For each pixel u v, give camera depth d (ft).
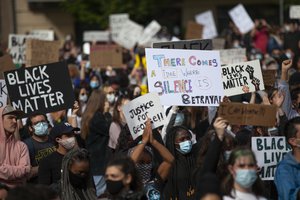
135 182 25.85
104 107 44.60
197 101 35.19
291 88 41.34
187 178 31.58
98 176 43.60
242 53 57.72
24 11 132.87
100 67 65.82
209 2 140.15
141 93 54.44
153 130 33.19
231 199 25.43
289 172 29.14
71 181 29.12
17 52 60.80
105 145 43.55
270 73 42.06
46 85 37.29
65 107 37.42
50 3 132.67
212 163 27.37
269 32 89.97
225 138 29.25
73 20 134.72
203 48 39.91
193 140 35.55
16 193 22.41
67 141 31.78
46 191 22.76
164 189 31.50
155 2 128.06
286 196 28.73
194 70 35.32
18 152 32.53
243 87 39.06
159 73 35.06
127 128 35.09
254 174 25.11
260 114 30.45
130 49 86.38
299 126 29.30
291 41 68.44
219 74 35.50
